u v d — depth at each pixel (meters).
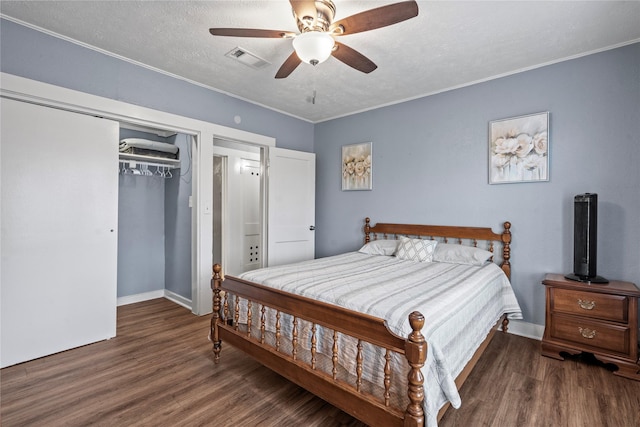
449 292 1.89
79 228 2.56
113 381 2.09
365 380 1.53
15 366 2.26
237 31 1.78
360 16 1.63
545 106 2.73
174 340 2.76
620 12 2.00
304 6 1.62
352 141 4.16
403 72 2.91
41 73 2.29
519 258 2.88
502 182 2.94
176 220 3.94
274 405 1.85
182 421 1.70
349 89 3.34
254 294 2.08
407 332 1.40
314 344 1.71
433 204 3.41
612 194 2.45
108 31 2.29
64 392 1.95
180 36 2.34
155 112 2.87
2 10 2.06
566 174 2.64
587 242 2.36
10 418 1.70
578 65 2.58
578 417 1.73
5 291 2.23
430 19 2.08
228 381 2.11
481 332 2.07
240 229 4.98
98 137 2.63
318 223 4.58
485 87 3.05
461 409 1.80
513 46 2.44
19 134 2.25
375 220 3.92
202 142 3.25
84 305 2.61
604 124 2.48
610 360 2.19
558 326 2.40
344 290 1.90
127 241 3.88
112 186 2.73
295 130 4.32
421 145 3.50
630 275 2.38
